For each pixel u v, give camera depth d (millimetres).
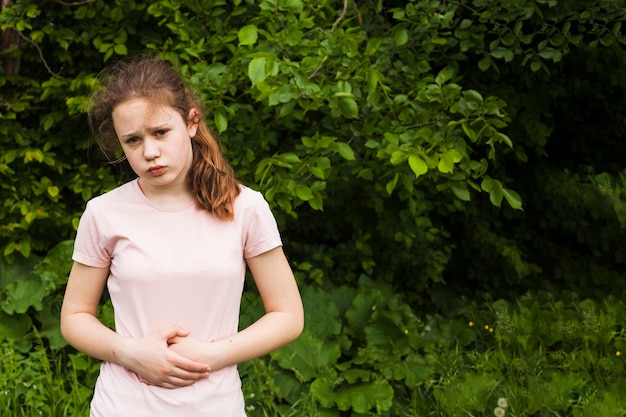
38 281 3822
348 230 4648
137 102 1776
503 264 5035
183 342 1828
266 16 3408
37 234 4258
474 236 5000
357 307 4020
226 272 1874
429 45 3658
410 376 3613
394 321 3861
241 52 3326
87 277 1937
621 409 3221
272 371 3504
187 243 1864
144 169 1806
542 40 4188
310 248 4480
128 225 1869
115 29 4070
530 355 3873
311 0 3520
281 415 3312
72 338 1912
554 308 4391
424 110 3365
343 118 3682
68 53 4250
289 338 1970
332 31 3354
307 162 3219
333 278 4473
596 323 4000
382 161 3572
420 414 3471
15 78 4242
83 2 3975
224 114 3268
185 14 3744
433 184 4078
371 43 3225
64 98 4168
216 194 1896
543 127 4703
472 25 3943
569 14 3863
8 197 4137
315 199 3184
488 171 4934
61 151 4438
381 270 4566
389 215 4219
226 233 1904
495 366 3705
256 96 3182
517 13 3705
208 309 1868
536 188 5176
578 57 4711
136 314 1856
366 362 3750
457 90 3295
